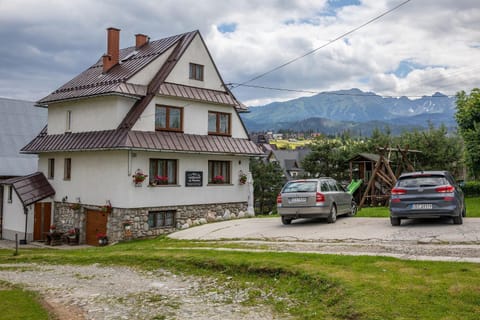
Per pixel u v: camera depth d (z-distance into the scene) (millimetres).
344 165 47094
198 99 25141
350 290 8039
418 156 42562
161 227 23609
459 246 10984
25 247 23766
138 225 22375
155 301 9430
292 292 9094
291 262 10531
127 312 8750
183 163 24641
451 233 12734
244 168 28344
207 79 26672
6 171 32344
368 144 46906
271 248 12898
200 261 12156
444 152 42312
